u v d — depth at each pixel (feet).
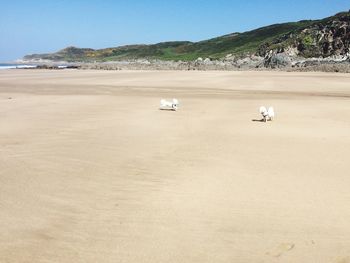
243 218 28.09
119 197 31.71
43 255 23.00
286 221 27.66
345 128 59.62
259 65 325.62
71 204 30.22
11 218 27.71
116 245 24.25
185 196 32.01
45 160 41.63
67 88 132.98
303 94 113.50
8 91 122.01
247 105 87.35
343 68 239.91
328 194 32.48
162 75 218.18
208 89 129.08
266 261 22.72
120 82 161.58
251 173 37.86
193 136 53.98
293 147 47.93
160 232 25.98
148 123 63.57
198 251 23.70
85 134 54.44
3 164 40.16
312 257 23.16
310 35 384.27
